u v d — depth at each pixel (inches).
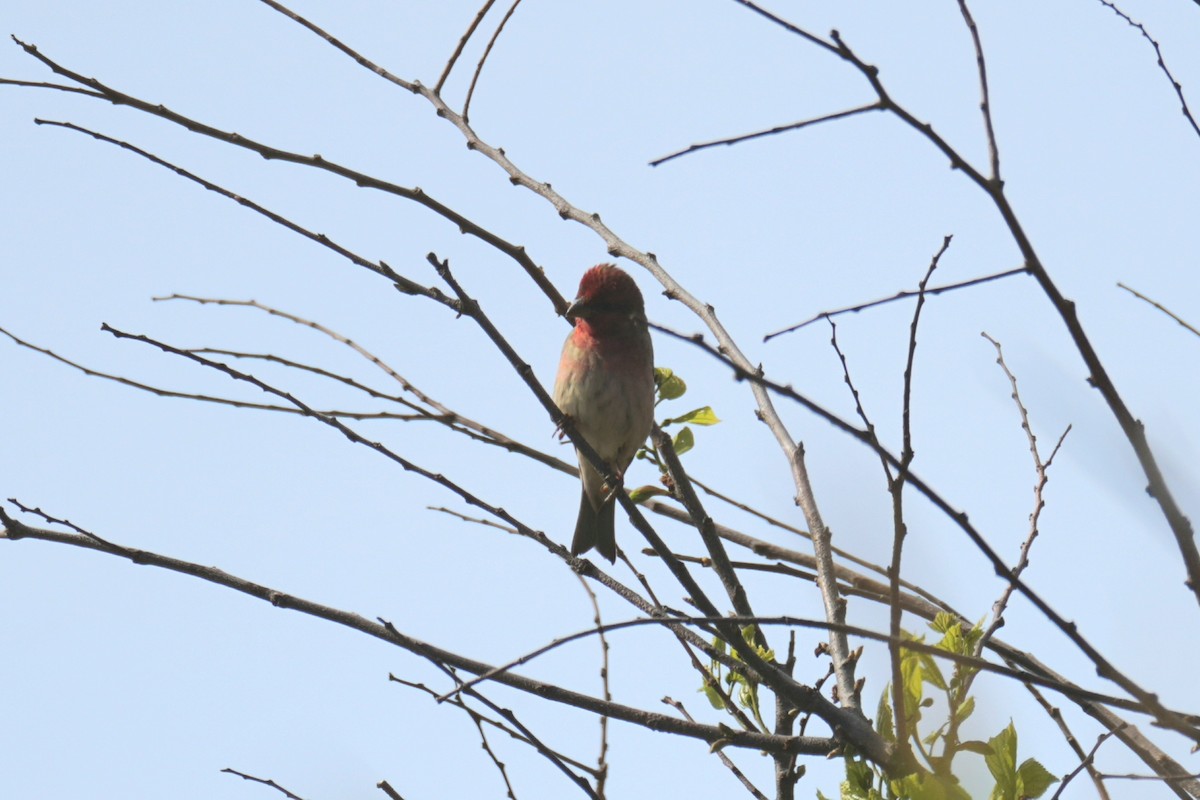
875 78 240.5
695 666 358.0
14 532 352.2
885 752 307.3
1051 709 319.0
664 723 335.0
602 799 327.0
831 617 363.9
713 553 371.9
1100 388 242.8
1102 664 246.7
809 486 391.2
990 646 331.3
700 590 355.3
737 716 354.9
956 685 306.2
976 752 301.4
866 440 235.5
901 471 238.7
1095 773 280.7
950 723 302.0
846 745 318.7
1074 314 241.8
